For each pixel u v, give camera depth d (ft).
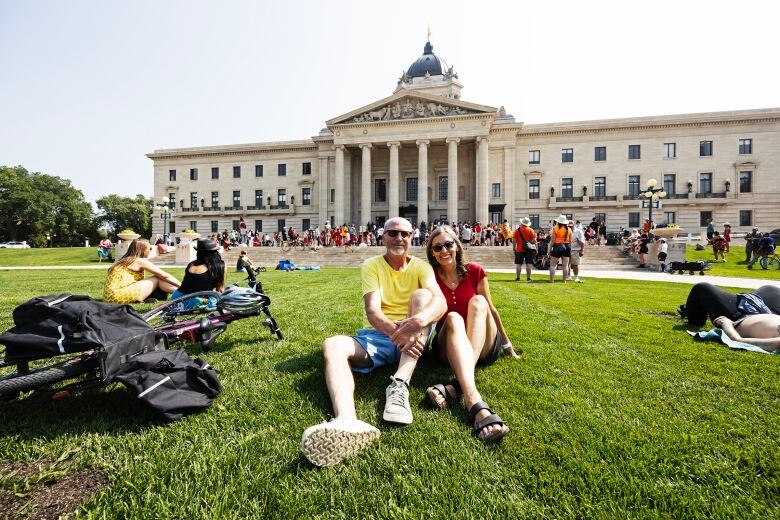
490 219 143.54
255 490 6.09
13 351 7.81
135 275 18.01
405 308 10.98
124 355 8.41
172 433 7.77
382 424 8.13
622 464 6.61
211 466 6.64
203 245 17.56
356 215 155.02
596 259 73.46
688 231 135.54
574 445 7.18
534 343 14.29
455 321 9.34
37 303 8.20
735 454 6.88
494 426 7.44
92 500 5.93
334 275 50.75
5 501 5.98
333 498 5.89
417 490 6.05
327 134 159.84
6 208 207.92
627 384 10.20
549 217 143.74
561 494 5.90
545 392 9.65
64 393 8.22
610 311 21.31
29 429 8.03
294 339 14.88
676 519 5.47
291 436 7.63
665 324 17.74
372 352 10.09
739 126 132.77
